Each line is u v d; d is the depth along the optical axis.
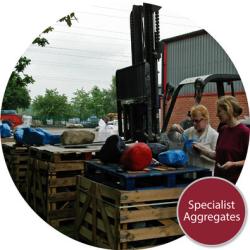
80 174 5.84
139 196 4.52
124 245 4.50
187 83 6.25
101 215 4.81
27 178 6.59
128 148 4.74
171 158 4.93
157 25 6.12
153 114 6.07
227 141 5.85
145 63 5.76
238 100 6.00
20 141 6.76
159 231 4.66
